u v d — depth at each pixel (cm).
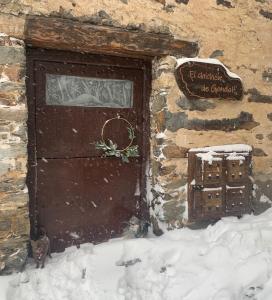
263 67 354
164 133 308
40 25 250
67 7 258
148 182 331
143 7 287
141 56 309
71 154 300
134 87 323
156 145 317
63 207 300
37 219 290
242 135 347
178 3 303
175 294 235
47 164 292
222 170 331
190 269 259
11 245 251
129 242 289
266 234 292
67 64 294
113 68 313
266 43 354
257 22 347
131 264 275
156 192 319
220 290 232
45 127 289
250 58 346
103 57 304
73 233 306
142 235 328
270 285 233
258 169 359
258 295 229
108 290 243
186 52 312
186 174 319
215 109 330
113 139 318
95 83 309
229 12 330
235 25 335
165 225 312
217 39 327
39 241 263
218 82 324
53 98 292
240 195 341
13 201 249
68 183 301
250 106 349
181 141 315
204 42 320
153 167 324
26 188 254
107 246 286
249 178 347
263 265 248
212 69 320
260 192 360
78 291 240
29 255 279
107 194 319
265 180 361
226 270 249
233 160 335
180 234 310
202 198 324
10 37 242
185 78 308
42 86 285
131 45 286
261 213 359
